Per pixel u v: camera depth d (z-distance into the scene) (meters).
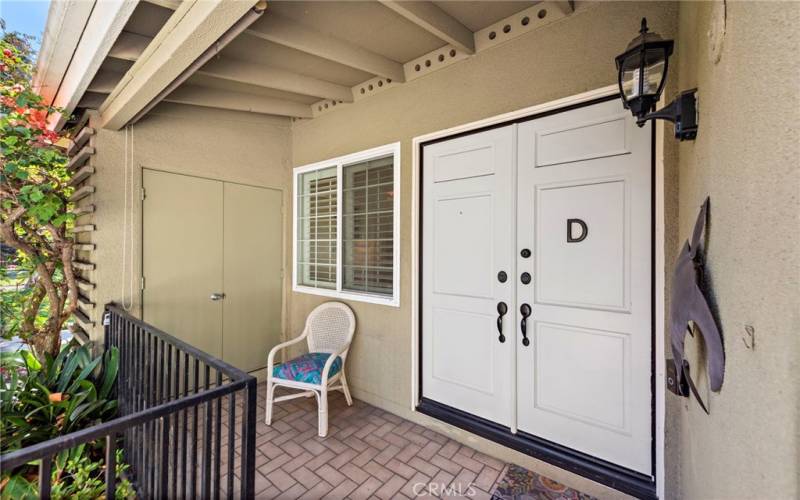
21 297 2.99
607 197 1.87
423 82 2.57
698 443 1.15
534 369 2.13
